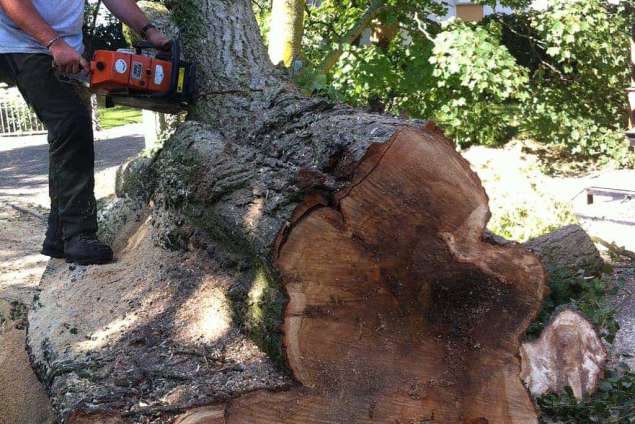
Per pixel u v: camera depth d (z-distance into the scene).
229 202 3.16
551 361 3.79
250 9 4.79
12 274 6.05
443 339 2.91
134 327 3.30
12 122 18.72
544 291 2.94
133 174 4.88
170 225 3.75
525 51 12.26
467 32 8.69
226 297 3.17
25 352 4.03
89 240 4.18
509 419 2.97
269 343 2.84
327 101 3.67
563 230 5.16
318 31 9.37
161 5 5.55
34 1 4.07
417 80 9.15
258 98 3.99
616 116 10.54
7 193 10.03
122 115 21.17
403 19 9.23
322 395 2.76
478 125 9.82
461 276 2.86
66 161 4.13
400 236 2.81
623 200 8.24
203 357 2.97
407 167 2.78
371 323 2.83
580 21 9.33
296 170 3.08
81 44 4.32
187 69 4.10
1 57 4.17
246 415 2.66
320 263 2.75
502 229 5.66
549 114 9.62
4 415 3.74
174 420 2.59
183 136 3.82
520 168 6.09
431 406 2.89
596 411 3.59
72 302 3.77
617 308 4.93
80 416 2.60
